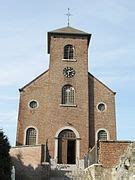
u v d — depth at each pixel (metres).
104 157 17.81
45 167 25.83
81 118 35.75
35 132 35.44
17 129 35.19
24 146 26.64
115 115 36.81
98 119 36.44
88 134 35.22
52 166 30.48
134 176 15.28
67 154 35.78
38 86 37.25
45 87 37.31
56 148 34.34
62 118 35.59
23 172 25.84
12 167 22.42
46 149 28.00
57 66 37.69
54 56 38.12
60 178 26.17
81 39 39.25
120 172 16.03
